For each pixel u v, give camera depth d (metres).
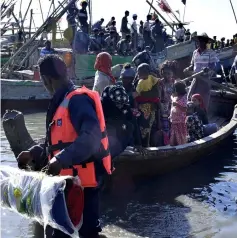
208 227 5.73
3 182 3.71
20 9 21.06
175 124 8.16
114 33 19.41
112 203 6.57
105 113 5.84
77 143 3.47
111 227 5.65
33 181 3.52
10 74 17.48
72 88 3.75
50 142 3.75
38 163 4.07
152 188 7.25
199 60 10.95
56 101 3.72
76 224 3.60
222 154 9.70
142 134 7.55
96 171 3.87
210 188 7.40
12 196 3.61
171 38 22.48
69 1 16.39
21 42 20.03
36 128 12.80
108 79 7.11
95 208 3.91
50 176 3.50
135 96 7.53
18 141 6.42
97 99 3.71
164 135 8.04
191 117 9.06
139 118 7.52
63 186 3.41
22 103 16.34
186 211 6.33
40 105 16.62
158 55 18.81
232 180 7.88
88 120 3.54
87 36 17.75
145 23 19.66
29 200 3.49
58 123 3.68
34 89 16.42
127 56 18.20
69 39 17.00
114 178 6.81
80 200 3.59
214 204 6.64
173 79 8.22
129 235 5.37
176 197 6.92
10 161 8.66
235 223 5.87
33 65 18.81
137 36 19.59
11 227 5.55
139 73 7.50
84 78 17.42
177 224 5.83
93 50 18.52
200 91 10.85
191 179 7.82
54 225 3.44
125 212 6.23
